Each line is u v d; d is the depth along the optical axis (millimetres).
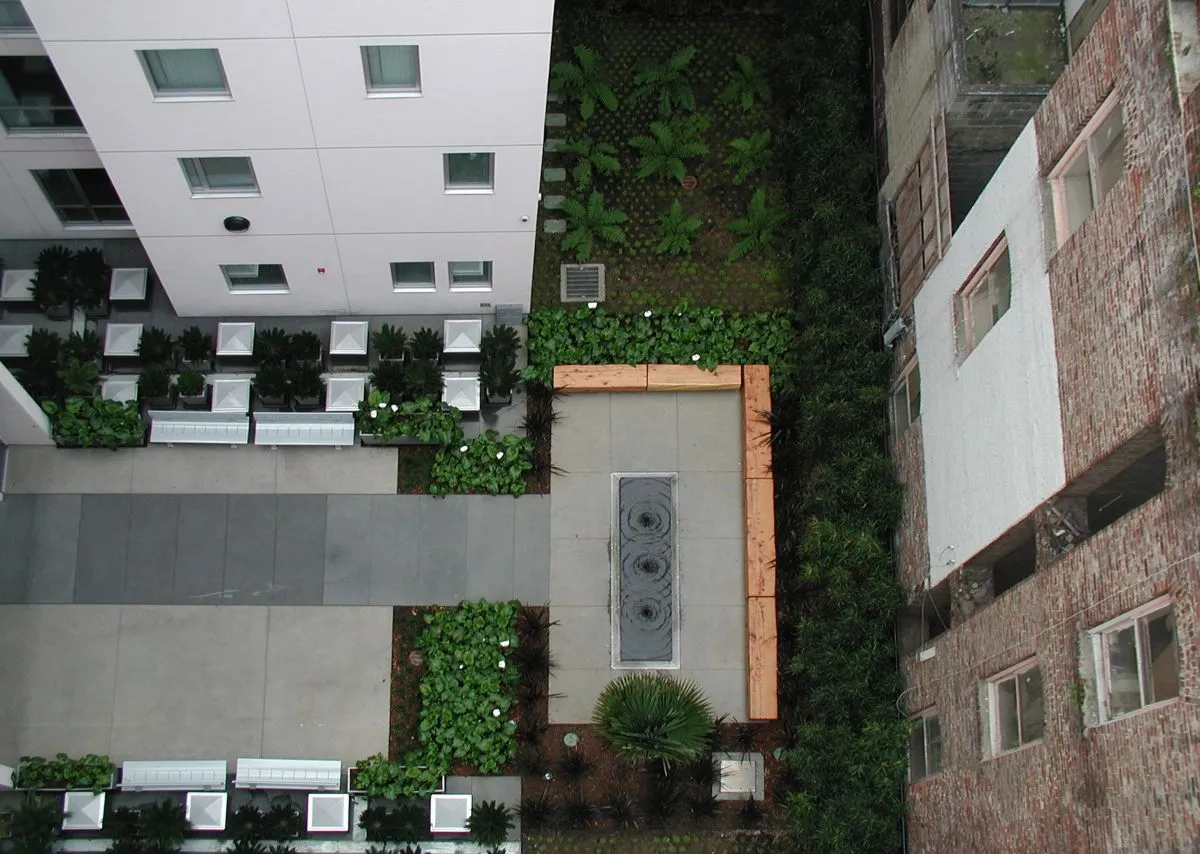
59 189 21625
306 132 17594
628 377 21891
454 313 22516
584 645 21047
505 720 20438
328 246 20266
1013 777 14898
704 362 21938
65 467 21438
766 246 23125
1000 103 18000
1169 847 11281
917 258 19641
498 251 20531
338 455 21719
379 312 22484
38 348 21406
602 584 21328
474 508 21562
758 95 24281
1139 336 12406
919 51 19797
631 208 23688
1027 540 16281
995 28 18453
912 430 19625
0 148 20062
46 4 15188
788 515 21281
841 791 18922
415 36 15961
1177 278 11664
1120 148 13258
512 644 20609
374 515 21484
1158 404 12008
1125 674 12680
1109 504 15797
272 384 21500
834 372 20797
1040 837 14070
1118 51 12961
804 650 19922
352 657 20875
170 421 21406
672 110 24312
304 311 22391
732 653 21141
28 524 21188
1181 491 11469
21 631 20766
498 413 22078
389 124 17484
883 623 19438
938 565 18219
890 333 20609
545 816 19891
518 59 16406
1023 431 15320
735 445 22000
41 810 19109
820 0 22953
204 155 18062
